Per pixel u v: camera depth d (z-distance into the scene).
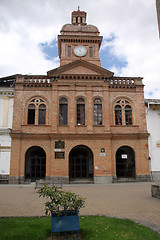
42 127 23.23
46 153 22.73
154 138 24.19
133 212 10.42
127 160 25.58
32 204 12.24
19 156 22.42
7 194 15.77
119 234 7.29
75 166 25.33
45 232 7.46
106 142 23.23
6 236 6.93
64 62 26.70
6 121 23.55
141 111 24.59
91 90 24.38
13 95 24.20
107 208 11.26
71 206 7.10
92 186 20.23
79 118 24.06
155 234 7.29
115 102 24.77
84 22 30.39
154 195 14.17
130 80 25.34
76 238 7.19
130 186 19.94
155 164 23.61
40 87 24.28
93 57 27.20
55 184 21.11
